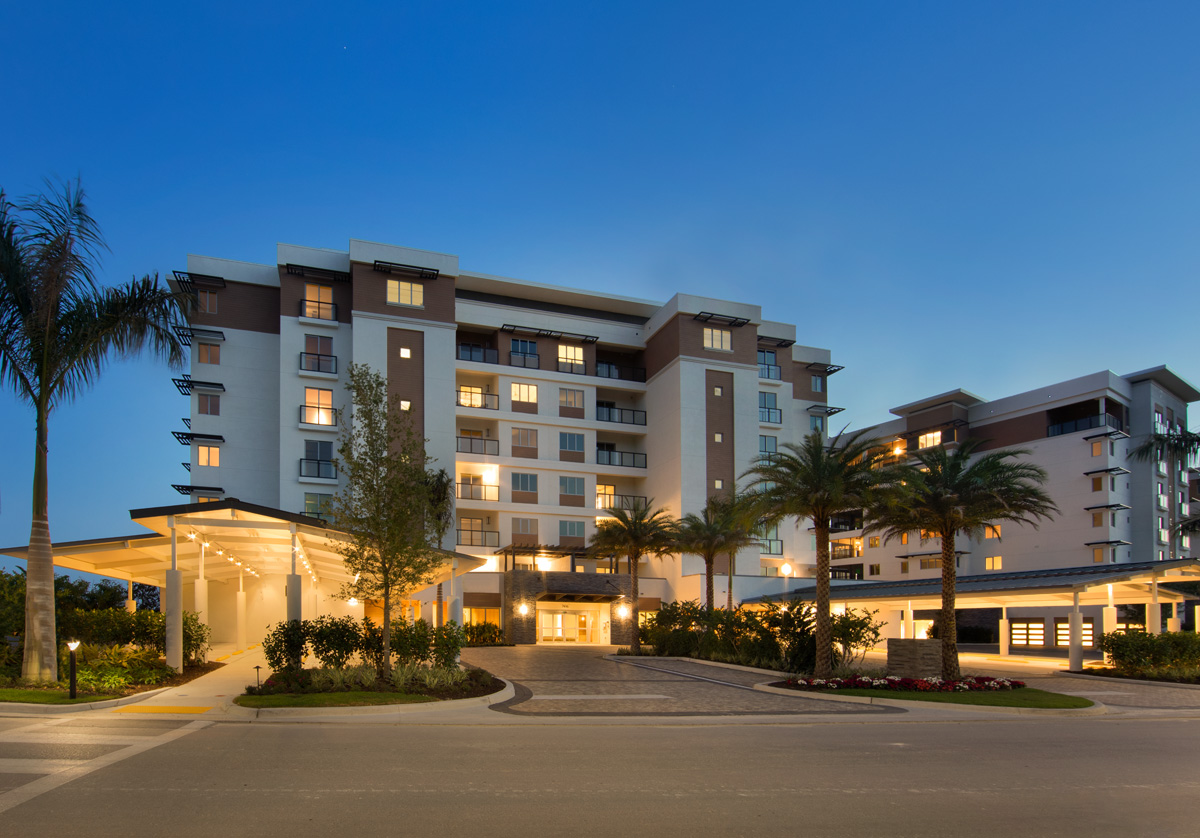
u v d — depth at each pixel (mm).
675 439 53250
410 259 48344
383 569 19750
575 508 52781
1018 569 58438
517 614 45906
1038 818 8336
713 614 34312
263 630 39594
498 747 12273
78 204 18875
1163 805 9008
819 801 8930
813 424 62531
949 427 63781
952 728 16172
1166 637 29641
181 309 20422
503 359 53625
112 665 18797
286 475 44219
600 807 8414
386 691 18016
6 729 12930
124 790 8664
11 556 21188
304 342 46188
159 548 24516
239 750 11320
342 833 7207
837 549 71062
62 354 18969
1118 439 55812
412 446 20797
